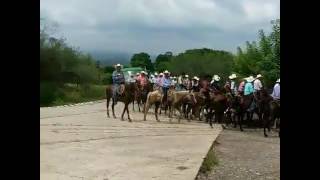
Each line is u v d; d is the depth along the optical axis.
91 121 20.75
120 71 22.27
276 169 11.74
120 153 12.56
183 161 11.47
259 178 10.64
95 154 12.26
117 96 21.98
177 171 10.17
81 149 12.99
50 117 21.95
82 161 11.16
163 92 25.36
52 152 12.30
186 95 22.58
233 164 12.31
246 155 13.93
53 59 17.42
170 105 22.66
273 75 28.39
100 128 18.30
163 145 14.27
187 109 23.64
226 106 21.28
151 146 13.98
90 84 33.94
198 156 12.26
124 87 21.55
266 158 13.48
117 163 11.03
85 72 31.03
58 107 27.62
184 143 14.83
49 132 16.38
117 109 28.55
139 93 26.25
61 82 22.12
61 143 13.95
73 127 18.23
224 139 17.42
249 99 20.66
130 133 17.14
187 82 29.55
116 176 9.53
